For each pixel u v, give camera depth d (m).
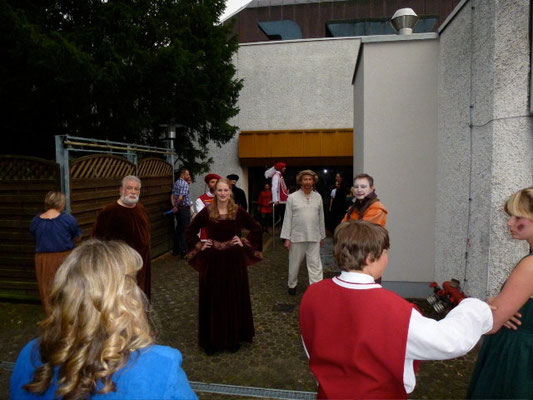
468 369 2.93
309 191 4.70
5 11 5.63
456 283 3.74
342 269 1.34
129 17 6.78
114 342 0.79
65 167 4.41
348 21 11.93
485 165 3.12
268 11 12.54
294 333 3.69
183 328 3.84
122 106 7.15
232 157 10.91
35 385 0.79
